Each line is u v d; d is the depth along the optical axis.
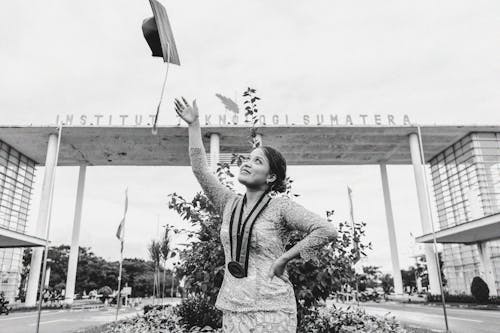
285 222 1.59
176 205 5.65
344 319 6.74
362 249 5.86
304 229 1.52
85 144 28.31
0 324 13.19
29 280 26.22
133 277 54.75
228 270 1.57
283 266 1.43
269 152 1.72
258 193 1.71
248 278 1.51
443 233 23.86
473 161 29.20
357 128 26.58
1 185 28.89
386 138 28.62
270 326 1.42
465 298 24.94
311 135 27.27
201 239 5.89
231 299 1.50
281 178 1.73
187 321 7.81
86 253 56.84
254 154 1.74
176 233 6.18
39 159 32.56
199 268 5.75
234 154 6.27
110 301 29.80
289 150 30.16
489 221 19.95
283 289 1.49
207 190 1.84
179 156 30.89
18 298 38.91
